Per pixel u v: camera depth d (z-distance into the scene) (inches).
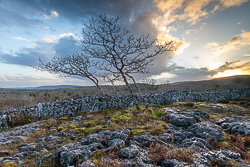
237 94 1026.7
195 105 592.4
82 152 172.1
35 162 175.3
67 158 160.6
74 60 412.5
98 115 446.6
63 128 318.7
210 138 257.9
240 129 302.4
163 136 242.8
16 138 259.9
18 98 649.0
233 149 229.8
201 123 320.8
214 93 884.0
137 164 154.3
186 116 376.2
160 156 172.2
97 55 440.8
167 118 376.5
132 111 439.5
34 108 432.5
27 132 297.6
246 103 698.2
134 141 220.8
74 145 195.5
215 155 182.9
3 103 570.6
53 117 438.6
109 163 150.3
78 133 293.7
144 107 474.9
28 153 200.2
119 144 198.8
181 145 224.4
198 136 278.8
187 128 330.3
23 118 401.7
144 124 323.3
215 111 532.7
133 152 173.8
